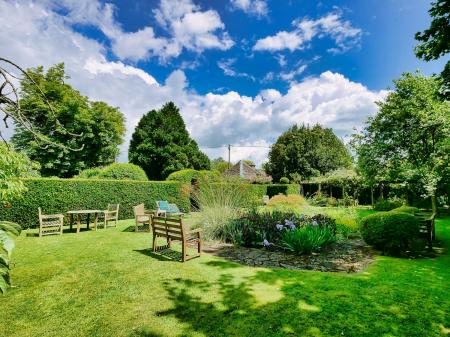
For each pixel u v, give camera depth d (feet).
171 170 84.23
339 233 26.71
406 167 33.83
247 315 10.11
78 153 68.23
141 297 11.73
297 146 91.91
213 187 31.81
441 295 11.93
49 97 65.46
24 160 12.16
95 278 14.12
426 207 50.26
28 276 14.40
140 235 26.86
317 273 15.15
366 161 40.19
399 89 37.17
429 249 20.68
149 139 85.40
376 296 11.84
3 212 28.66
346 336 8.70
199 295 11.96
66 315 10.10
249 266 16.58
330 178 65.92
